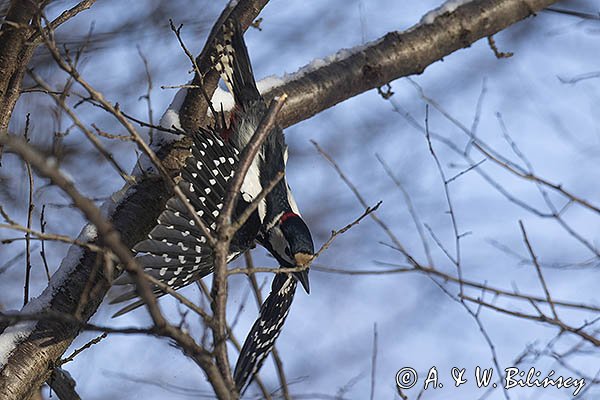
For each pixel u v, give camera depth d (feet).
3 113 28.96
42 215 30.14
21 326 29.35
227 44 35.78
